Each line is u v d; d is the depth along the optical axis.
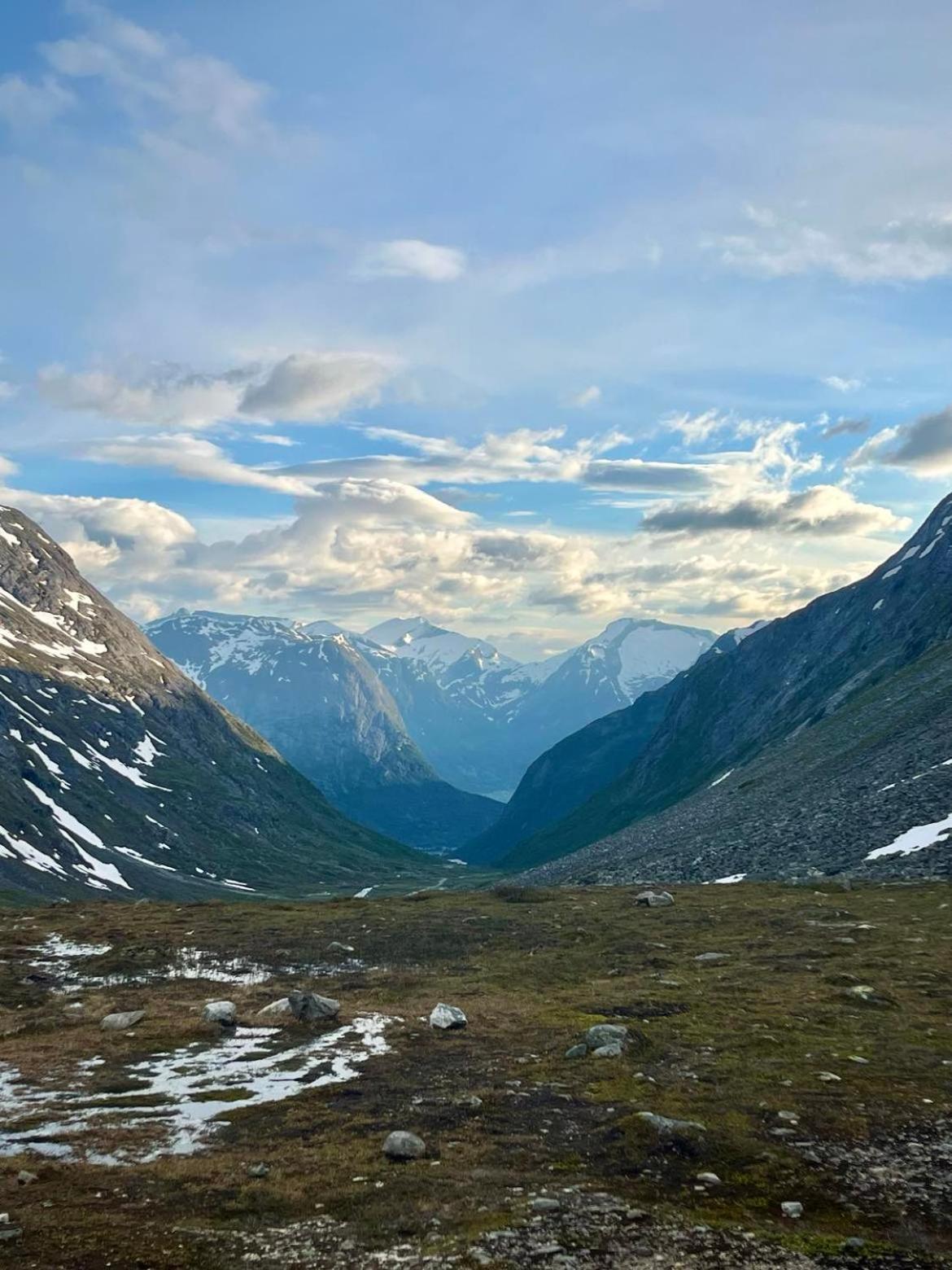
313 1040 34.72
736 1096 25.59
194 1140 23.59
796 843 90.00
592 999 40.06
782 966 43.88
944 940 46.69
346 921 65.38
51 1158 22.23
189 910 75.06
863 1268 15.78
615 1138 22.62
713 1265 15.81
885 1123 23.05
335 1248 16.77
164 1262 16.16
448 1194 19.42
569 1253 16.31
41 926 64.44
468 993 43.50
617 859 130.50
